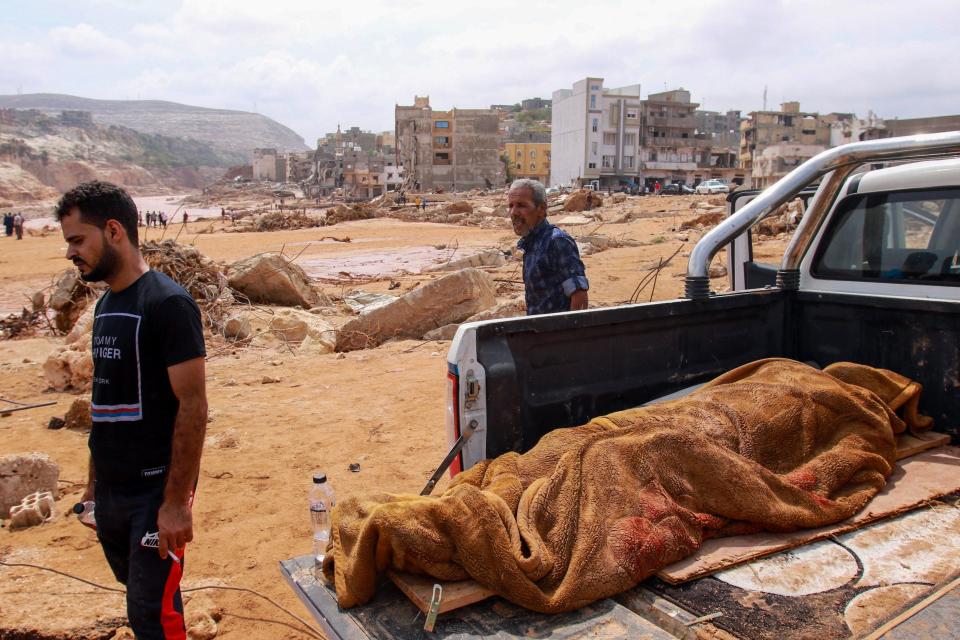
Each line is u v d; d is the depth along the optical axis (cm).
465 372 298
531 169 13612
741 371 353
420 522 239
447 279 1180
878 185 409
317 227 5412
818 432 314
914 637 195
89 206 254
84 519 307
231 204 16425
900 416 357
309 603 249
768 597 235
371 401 805
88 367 916
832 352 408
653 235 3183
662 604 234
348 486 566
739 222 370
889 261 407
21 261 3050
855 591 237
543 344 324
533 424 322
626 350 353
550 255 458
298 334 1215
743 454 293
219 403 809
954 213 383
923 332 366
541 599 226
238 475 596
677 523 258
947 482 312
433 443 662
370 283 2036
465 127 12150
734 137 16500
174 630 274
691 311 370
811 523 274
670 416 304
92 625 375
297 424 726
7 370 1025
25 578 439
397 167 13275
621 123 10069
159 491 268
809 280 434
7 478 550
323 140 19725
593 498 256
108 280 265
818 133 10675
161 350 258
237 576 440
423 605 227
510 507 254
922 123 5816
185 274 1431
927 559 255
